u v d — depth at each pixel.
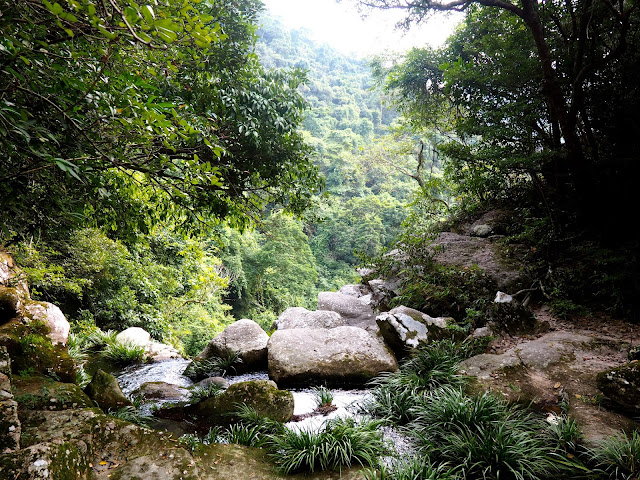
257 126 4.80
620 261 5.56
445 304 6.41
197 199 4.43
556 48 7.19
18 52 1.73
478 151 7.75
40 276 6.69
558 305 5.86
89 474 2.55
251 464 3.08
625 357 4.41
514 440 3.06
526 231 7.38
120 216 4.37
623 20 5.62
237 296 26.70
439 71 10.88
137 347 7.44
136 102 2.24
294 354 5.36
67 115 2.10
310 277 29.73
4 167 2.19
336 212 38.00
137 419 3.89
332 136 47.81
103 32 1.54
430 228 10.31
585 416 3.47
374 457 3.12
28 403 3.22
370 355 5.26
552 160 7.29
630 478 2.64
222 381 5.52
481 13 8.90
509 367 4.46
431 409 3.69
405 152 16.03
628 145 6.67
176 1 2.06
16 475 2.09
